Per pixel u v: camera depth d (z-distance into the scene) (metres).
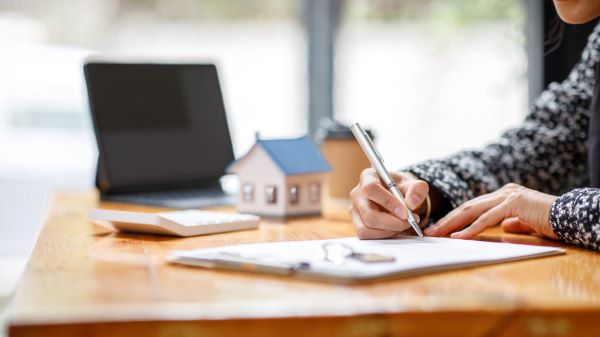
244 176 1.58
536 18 2.32
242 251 0.96
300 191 1.55
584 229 1.07
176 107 2.01
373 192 1.13
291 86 2.78
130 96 1.93
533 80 2.34
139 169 1.90
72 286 0.81
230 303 0.73
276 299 0.74
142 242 1.16
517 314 0.71
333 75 2.73
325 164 1.58
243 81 2.78
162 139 1.96
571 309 0.71
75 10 2.72
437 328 0.70
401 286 0.80
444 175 1.36
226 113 2.10
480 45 2.59
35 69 2.72
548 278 0.85
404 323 0.70
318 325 0.69
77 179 2.79
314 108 2.74
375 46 2.71
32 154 2.75
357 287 0.80
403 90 2.70
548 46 1.81
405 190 1.21
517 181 1.50
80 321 0.67
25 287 0.81
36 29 2.71
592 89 1.51
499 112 2.56
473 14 2.59
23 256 2.75
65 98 2.76
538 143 1.52
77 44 2.74
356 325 0.70
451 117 2.65
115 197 1.84
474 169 1.42
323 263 0.88
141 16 2.74
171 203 1.71
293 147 1.57
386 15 2.70
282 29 2.77
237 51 2.78
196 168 2.01
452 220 1.21
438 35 2.65
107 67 1.91
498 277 0.86
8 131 2.73
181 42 2.75
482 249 1.02
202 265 0.92
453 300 0.74
